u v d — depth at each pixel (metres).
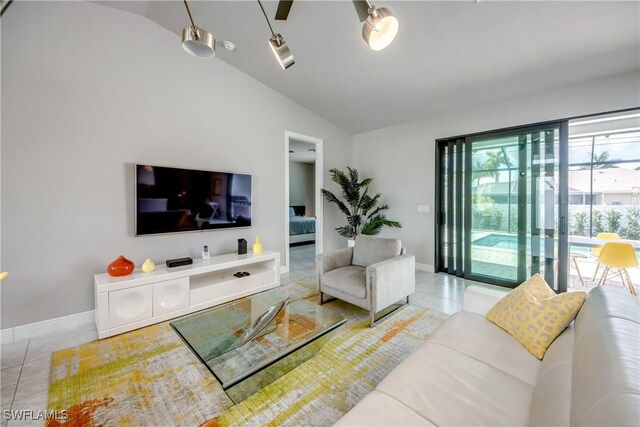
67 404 1.51
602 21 2.13
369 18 1.46
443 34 2.51
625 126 4.03
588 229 5.01
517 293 1.62
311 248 6.46
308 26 2.64
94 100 2.51
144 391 1.62
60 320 2.38
